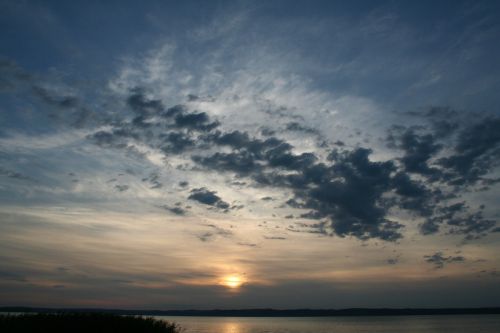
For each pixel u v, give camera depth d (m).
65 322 24.94
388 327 148.88
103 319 26.11
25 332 22.91
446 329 123.25
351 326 170.00
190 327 160.75
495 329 121.38
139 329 25.95
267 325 194.88
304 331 126.75
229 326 178.88
